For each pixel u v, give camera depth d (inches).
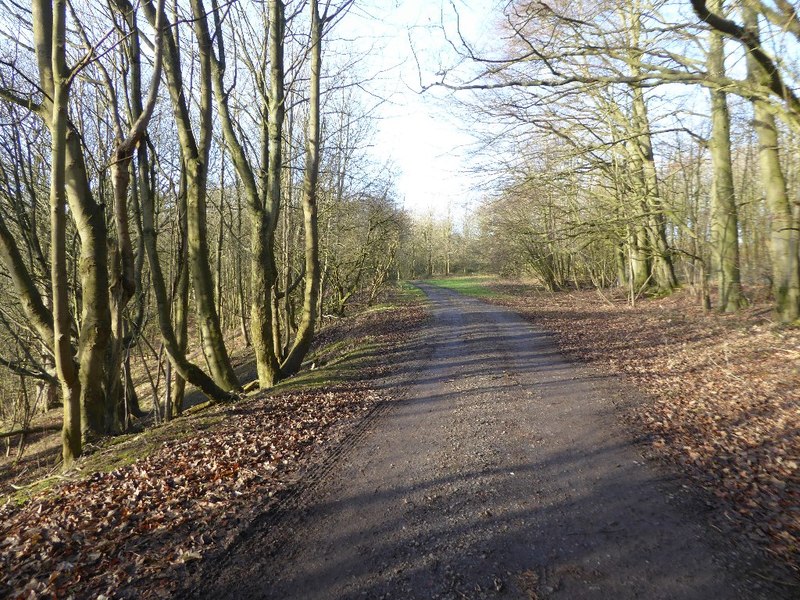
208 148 422.0
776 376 342.0
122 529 180.1
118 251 340.8
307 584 146.3
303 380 427.8
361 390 394.3
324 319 1035.9
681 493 197.9
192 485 217.6
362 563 156.3
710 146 665.6
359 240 1069.1
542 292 1409.9
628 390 366.0
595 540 165.8
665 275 991.6
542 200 956.6
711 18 312.3
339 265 1025.5
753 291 734.5
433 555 159.6
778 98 364.8
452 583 144.7
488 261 1680.6
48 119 310.7
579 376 416.5
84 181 327.0
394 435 284.0
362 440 277.4
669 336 563.2
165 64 384.8
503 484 212.4
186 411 440.5
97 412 342.0
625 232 851.4
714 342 490.0
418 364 494.0
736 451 234.2
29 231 449.7
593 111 792.3
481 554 159.3
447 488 210.1
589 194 850.1
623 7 418.0
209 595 142.1
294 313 914.1
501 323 784.3
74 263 462.3
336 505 197.6
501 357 510.3
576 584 142.6
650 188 834.8
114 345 364.5
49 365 541.0
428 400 359.9
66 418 286.8
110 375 387.5
